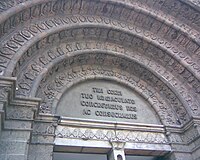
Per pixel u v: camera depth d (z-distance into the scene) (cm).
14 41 751
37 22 857
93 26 978
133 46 1077
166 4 1084
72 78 947
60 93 873
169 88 1010
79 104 906
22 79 747
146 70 1049
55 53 894
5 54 704
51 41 894
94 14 1027
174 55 1034
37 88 750
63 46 937
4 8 739
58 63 884
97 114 904
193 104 960
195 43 1029
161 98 1028
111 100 968
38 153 686
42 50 863
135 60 1041
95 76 1001
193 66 1013
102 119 895
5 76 634
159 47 1048
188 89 1007
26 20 830
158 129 911
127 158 909
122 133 854
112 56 1025
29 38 790
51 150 707
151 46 1062
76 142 773
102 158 859
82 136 792
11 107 657
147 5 1080
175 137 905
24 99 674
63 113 852
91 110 906
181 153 868
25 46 756
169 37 1084
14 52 723
